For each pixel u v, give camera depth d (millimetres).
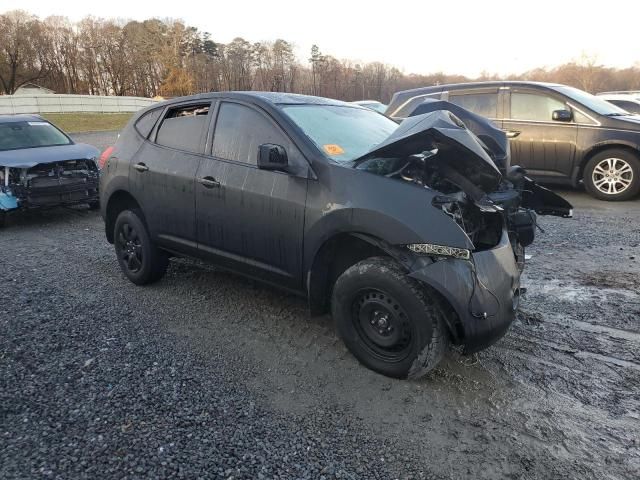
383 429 2863
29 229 7891
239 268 4133
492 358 3600
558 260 5613
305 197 3523
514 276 3318
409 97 9906
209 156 4246
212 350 3762
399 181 3211
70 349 3744
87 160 8500
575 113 8602
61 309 4504
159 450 2654
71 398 3109
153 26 80688
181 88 69500
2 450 2639
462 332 3057
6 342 3842
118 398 3117
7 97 37000
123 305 4605
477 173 3352
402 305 3131
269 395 3189
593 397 3143
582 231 6711
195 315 4383
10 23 75000
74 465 2539
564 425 2885
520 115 8992
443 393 3193
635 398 3129
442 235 2986
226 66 82938
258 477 2482
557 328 4035
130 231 5105
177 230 4531
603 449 2688
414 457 2643
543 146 8812
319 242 3445
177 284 5133
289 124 3775
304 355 3691
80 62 84812
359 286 3303
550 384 3283
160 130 4828
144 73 82375
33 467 2518
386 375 3350
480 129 4855
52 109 39812
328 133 3895
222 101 4316
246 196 3869
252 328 4129
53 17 84562
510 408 3043
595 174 8625
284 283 3828
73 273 5555
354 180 3320
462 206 3447
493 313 3049
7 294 4895
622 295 4629
